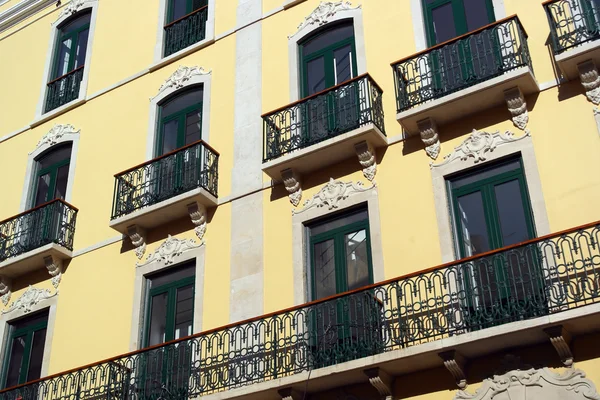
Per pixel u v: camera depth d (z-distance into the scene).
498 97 13.16
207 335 13.95
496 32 13.43
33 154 19.09
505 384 11.22
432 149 13.58
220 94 16.91
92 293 16.25
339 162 14.55
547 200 12.25
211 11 18.12
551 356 11.12
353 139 13.99
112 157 17.69
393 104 14.51
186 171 15.81
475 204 13.02
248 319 13.34
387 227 13.48
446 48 13.94
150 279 15.83
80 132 18.61
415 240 13.11
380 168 14.05
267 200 15.06
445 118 13.62
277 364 12.95
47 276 17.12
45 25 21.14
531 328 10.82
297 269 14.05
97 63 19.38
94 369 14.60
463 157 13.23
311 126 14.82
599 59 12.55
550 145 12.59
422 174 13.55
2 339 16.94
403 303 12.56
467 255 12.75
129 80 18.52
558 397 10.80
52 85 20.00
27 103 20.17
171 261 15.55
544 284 11.23
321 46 16.23
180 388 13.59
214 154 16.06
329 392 12.62
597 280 11.05
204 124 16.73
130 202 16.12
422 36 14.89
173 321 15.10
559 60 12.59
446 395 11.65
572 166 12.28
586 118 12.48
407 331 12.09
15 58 21.23
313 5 16.64
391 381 12.10
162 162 16.16
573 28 13.13
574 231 11.09
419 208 13.31
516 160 12.93
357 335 12.30
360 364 11.86
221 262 14.98
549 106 12.88
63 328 16.23
